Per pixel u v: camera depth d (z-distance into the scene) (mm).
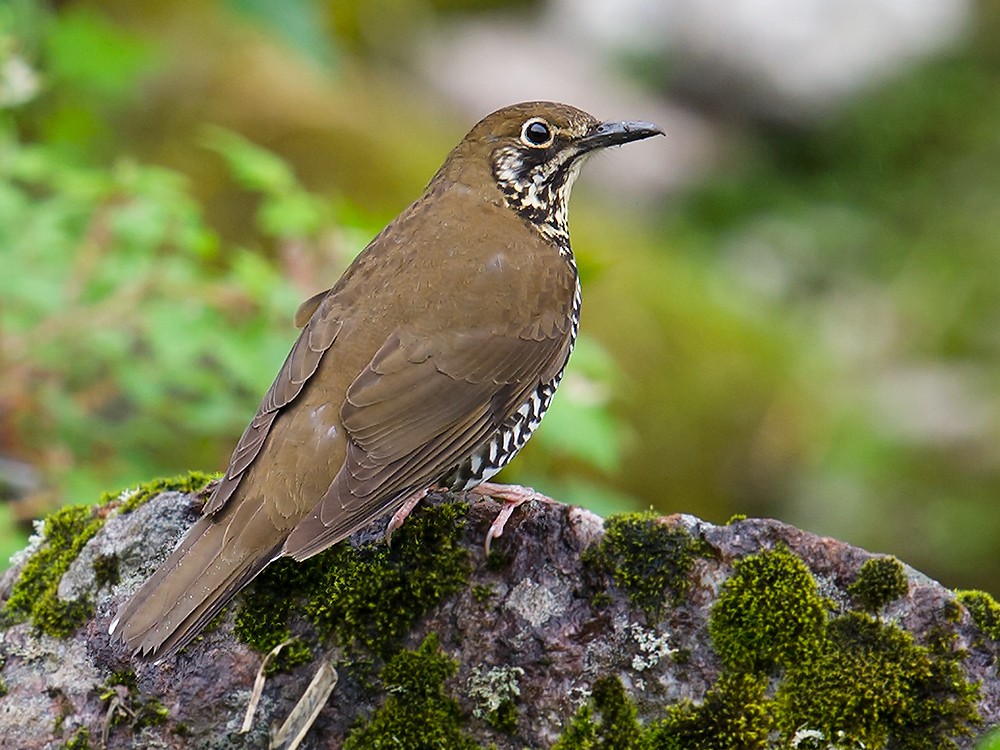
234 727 7570
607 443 11211
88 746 7559
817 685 7363
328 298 8461
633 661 7477
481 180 9078
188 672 7625
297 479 7664
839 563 7551
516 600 7633
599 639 7531
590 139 9266
